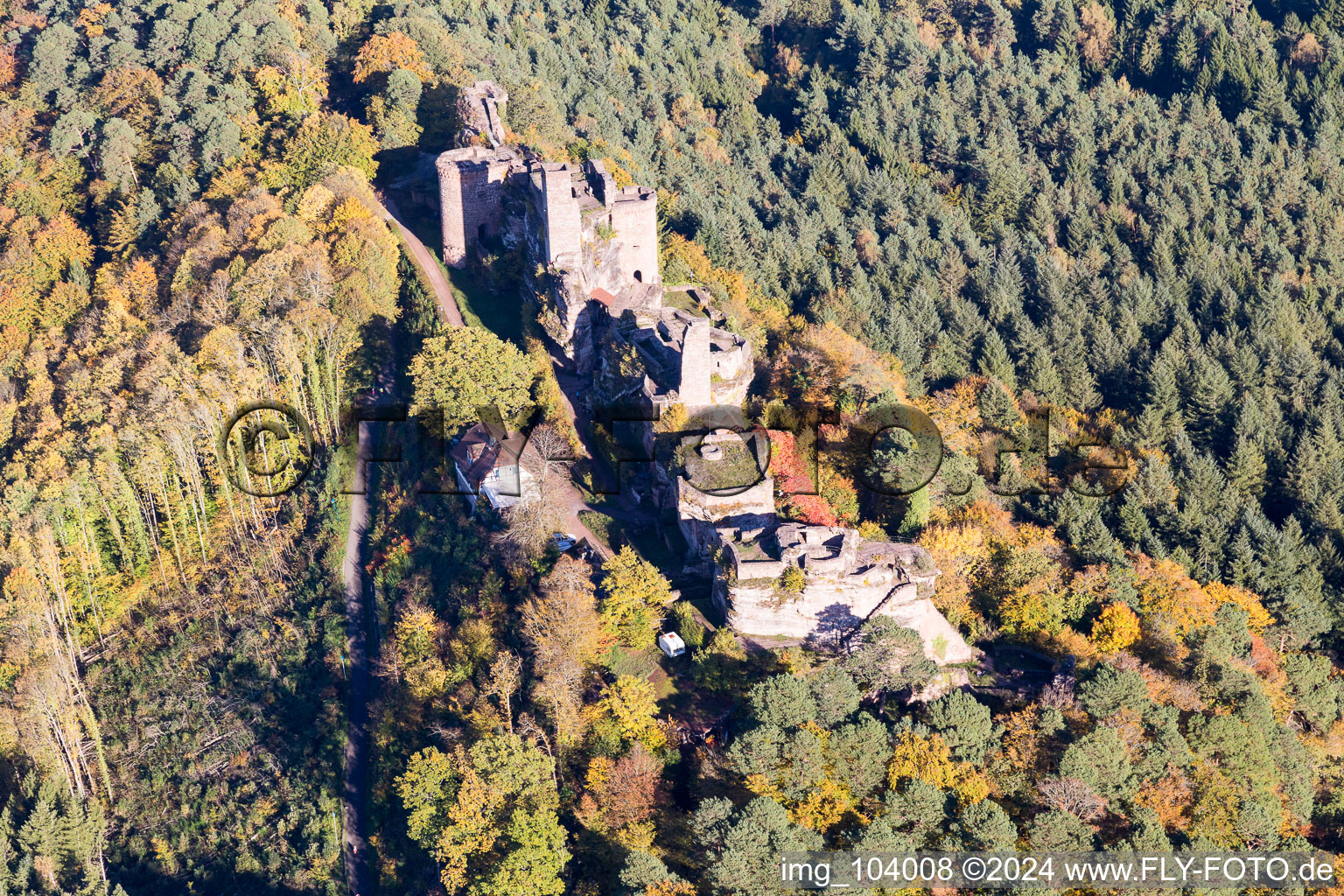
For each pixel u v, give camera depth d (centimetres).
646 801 13850
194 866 16550
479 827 13762
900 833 13288
